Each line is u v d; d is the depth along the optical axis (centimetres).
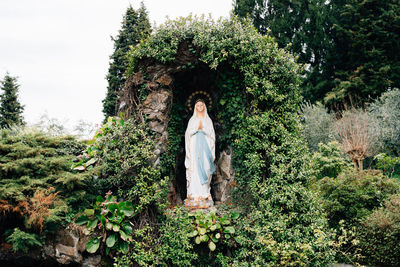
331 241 665
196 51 837
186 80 935
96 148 806
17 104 2500
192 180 864
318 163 1267
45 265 664
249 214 770
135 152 762
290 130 795
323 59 2252
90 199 751
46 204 634
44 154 772
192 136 891
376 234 755
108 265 678
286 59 820
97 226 691
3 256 657
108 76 2034
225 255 759
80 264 665
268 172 775
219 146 938
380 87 1919
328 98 1991
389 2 2058
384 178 912
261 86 811
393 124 1585
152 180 773
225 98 895
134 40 2078
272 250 670
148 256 693
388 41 1994
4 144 714
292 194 715
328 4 2377
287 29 2381
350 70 2125
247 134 794
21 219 656
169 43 838
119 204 714
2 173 674
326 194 920
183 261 703
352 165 1323
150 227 726
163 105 831
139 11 2186
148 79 841
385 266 732
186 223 746
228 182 903
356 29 2102
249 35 816
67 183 694
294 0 2403
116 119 837
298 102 841
